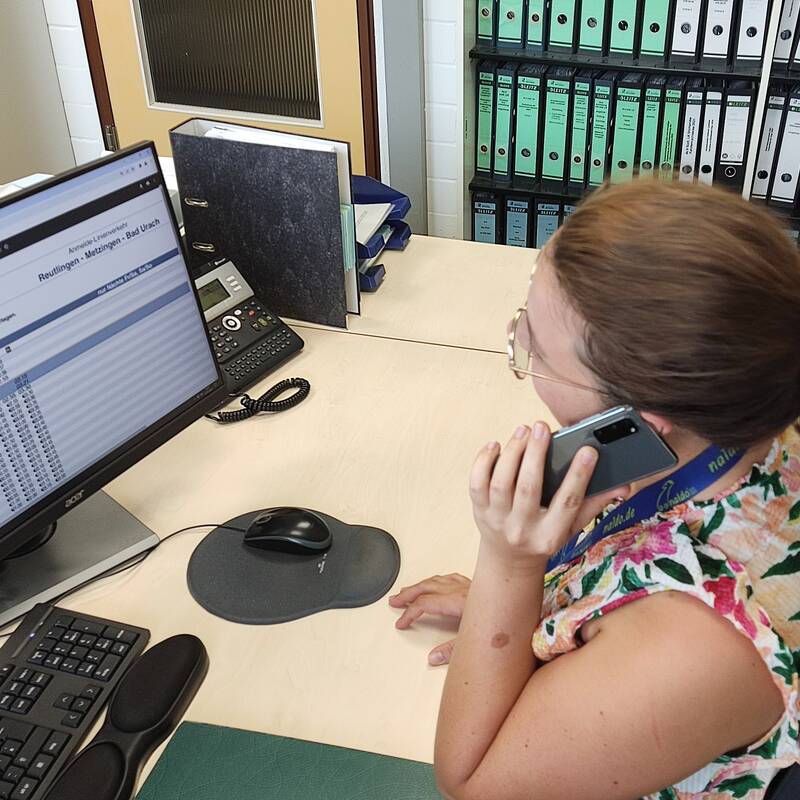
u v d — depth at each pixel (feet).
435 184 10.19
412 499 4.37
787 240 2.38
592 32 9.02
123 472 4.24
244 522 4.23
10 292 3.49
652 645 2.45
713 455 2.58
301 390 5.08
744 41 8.61
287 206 5.44
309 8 9.69
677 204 2.35
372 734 3.35
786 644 2.55
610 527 2.95
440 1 9.06
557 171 9.73
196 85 10.51
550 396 2.67
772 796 2.85
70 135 11.09
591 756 2.50
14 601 3.81
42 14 10.25
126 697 3.35
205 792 3.12
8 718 3.34
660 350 2.26
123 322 3.95
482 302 5.95
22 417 3.62
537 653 2.77
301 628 3.76
